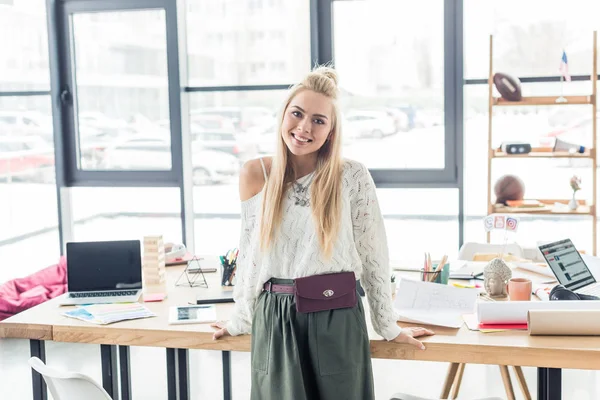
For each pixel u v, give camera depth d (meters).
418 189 6.05
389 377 4.55
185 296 3.38
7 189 6.39
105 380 3.23
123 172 6.49
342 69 6.08
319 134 2.51
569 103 5.35
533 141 5.82
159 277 3.41
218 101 6.31
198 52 6.27
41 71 6.45
